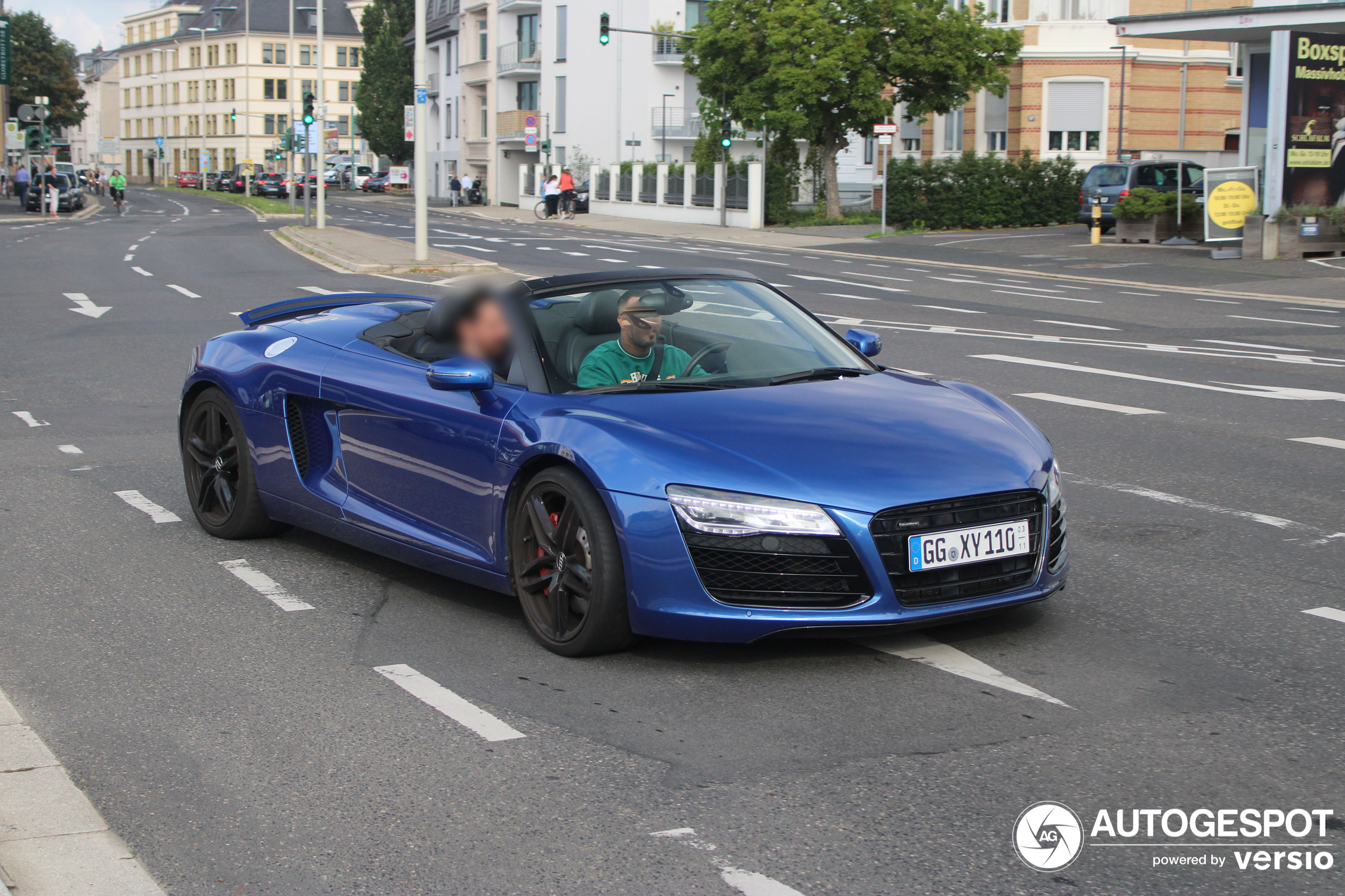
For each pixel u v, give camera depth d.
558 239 39.31
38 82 117.88
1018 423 5.00
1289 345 14.57
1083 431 9.21
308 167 42.47
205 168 122.00
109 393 11.17
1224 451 8.45
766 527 4.23
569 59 66.00
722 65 45.12
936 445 4.57
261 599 5.49
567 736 3.97
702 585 4.30
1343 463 8.07
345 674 4.56
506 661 4.66
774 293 5.88
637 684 4.40
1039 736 3.92
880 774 3.66
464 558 5.05
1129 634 4.86
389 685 4.45
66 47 124.94
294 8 126.19
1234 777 3.63
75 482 7.74
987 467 4.50
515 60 71.00
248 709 4.25
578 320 5.17
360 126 93.38
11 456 8.54
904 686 4.34
